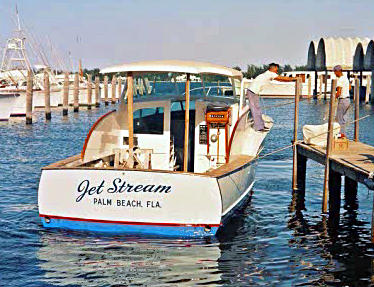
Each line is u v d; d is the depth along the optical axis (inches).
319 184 688.4
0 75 2225.6
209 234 410.9
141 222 412.5
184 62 475.8
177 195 406.6
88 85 2284.7
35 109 2316.7
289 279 369.7
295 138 625.6
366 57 2687.0
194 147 514.0
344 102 645.3
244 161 495.5
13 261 394.3
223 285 357.1
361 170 463.5
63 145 1132.5
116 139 506.9
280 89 2561.5
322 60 3361.2
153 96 511.5
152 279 364.2
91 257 398.0
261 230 478.9
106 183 413.4
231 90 551.5
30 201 589.9
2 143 1160.8
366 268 392.5
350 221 516.1
